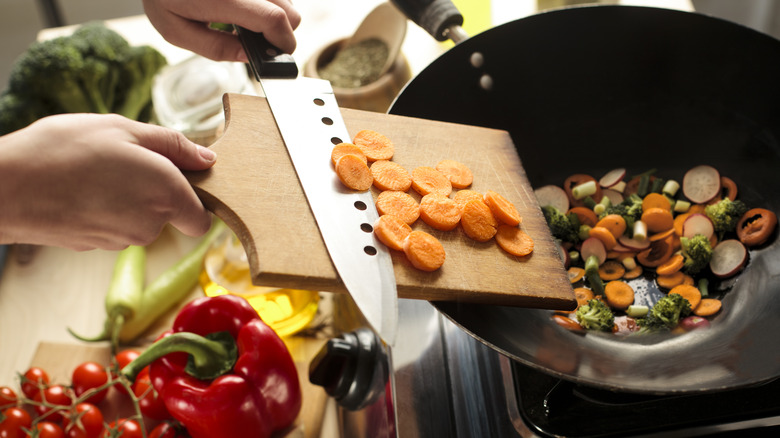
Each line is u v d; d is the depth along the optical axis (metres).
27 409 1.11
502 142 0.92
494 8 1.57
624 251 1.03
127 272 1.22
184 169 0.75
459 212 0.80
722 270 0.96
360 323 1.07
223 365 1.01
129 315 1.19
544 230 0.82
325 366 0.98
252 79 1.49
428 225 0.80
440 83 1.03
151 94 1.54
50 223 0.72
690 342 0.88
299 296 1.18
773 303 0.88
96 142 0.70
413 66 1.48
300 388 1.06
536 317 0.89
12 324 1.24
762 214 0.98
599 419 0.78
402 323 0.92
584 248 1.03
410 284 0.73
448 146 0.89
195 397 0.97
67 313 1.26
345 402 0.99
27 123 1.46
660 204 1.06
